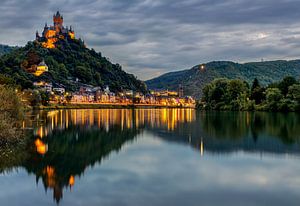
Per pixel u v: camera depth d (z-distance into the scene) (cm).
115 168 4038
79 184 3347
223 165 4188
